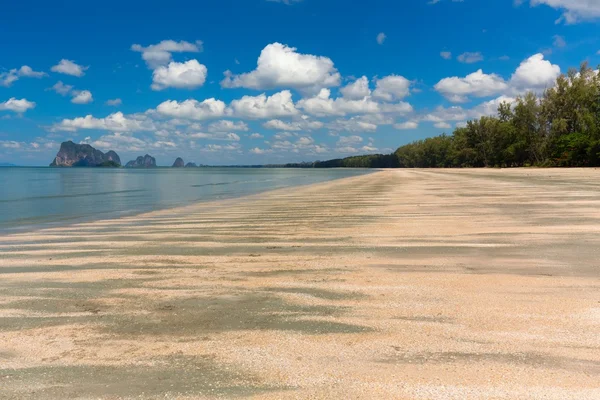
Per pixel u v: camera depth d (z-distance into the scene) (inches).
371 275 231.9
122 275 242.5
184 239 367.2
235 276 236.7
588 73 3009.4
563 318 159.5
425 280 218.5
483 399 105.7
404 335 147.4
